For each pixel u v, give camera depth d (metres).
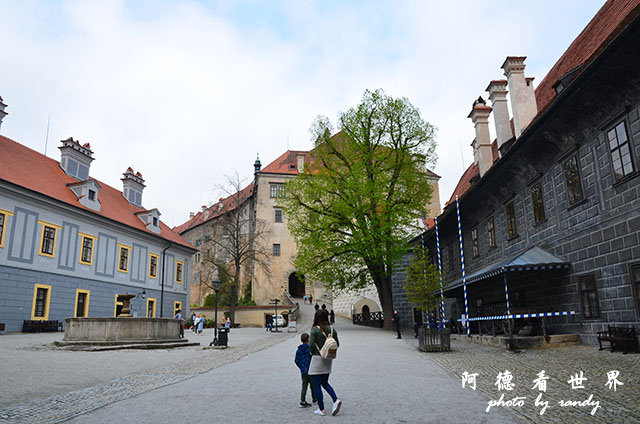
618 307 13.88
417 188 30.66
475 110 25.80
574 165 16.06
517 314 16.88
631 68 12.55
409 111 30.72
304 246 32.06
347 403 7.38
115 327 19.91
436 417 6.32
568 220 16.50
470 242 27.34
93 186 36.97
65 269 32.94
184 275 50.09
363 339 22.75
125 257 40.16
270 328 37.19
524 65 21.53
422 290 24.11
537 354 14.03
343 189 30.72
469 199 24.48
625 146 13.49
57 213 32.59
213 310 51.75
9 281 28.38
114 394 8.58
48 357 15.20
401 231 30.30
